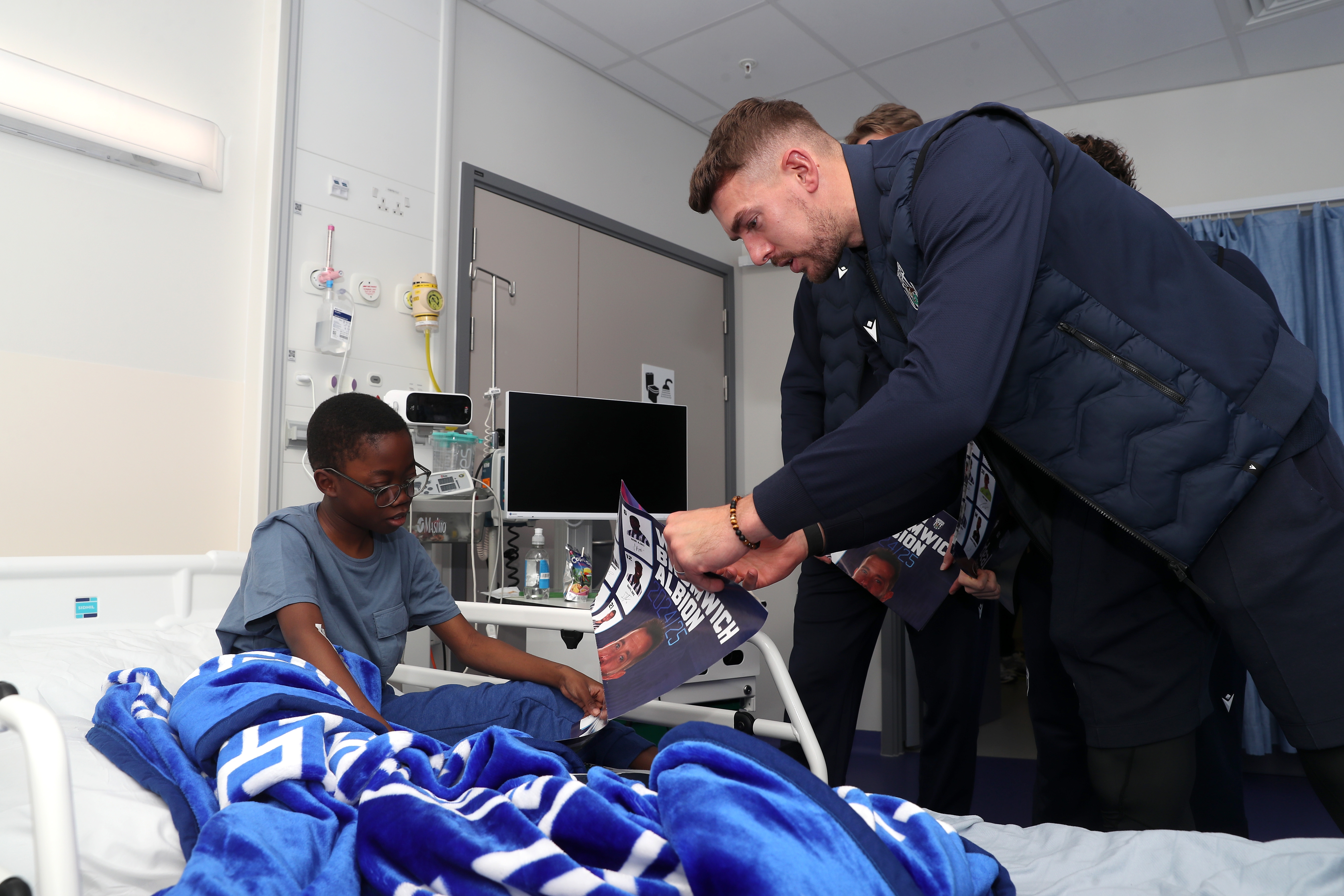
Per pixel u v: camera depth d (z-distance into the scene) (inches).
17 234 75.4
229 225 89.7
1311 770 36.8
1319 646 35.8
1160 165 133.7
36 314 76.1
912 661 139.3
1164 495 37.8
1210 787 56.5
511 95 121.3
